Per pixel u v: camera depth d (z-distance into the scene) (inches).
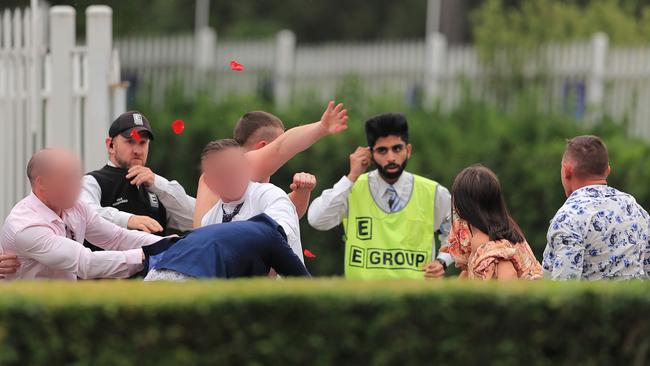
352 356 685.9
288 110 2226.9
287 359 678.5
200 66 2667.3
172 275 833.5
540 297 701.3
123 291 685.9
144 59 2682.1
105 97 1390.3
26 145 1392.7
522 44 2378.2
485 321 697.0
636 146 2011.6
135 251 935.0
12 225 940.0
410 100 2469.2
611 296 709.9
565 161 1003.3
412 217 1162.0
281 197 939.3
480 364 698.2
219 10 4121.6
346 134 2048.5
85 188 1067.3
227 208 951.0
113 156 1095.0
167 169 2192.4
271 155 1022.4
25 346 642.8
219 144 936.9
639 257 980.6
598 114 2180.1
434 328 692.7
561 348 708.0
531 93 2192.4
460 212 981.8
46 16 1738.4
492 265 949.2
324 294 682.2
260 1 4291.3
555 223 968.9
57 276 957.2
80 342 652.7
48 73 1403.8
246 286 700.0
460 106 2234.3
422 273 1153.4
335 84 2571.4
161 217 1101.7
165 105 2347.4
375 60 2532.0
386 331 686.5
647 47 2364.7
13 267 947.3
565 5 2748.5
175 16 3799.2
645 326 714.8
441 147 2071.9
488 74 2400.3
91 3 2031.3
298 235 927.7
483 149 2037.4
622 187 1961.1
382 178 1171.9
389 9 4466.0
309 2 4335.6
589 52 2299.5
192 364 668.1
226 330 673.0
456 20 3518.7
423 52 2479.1
